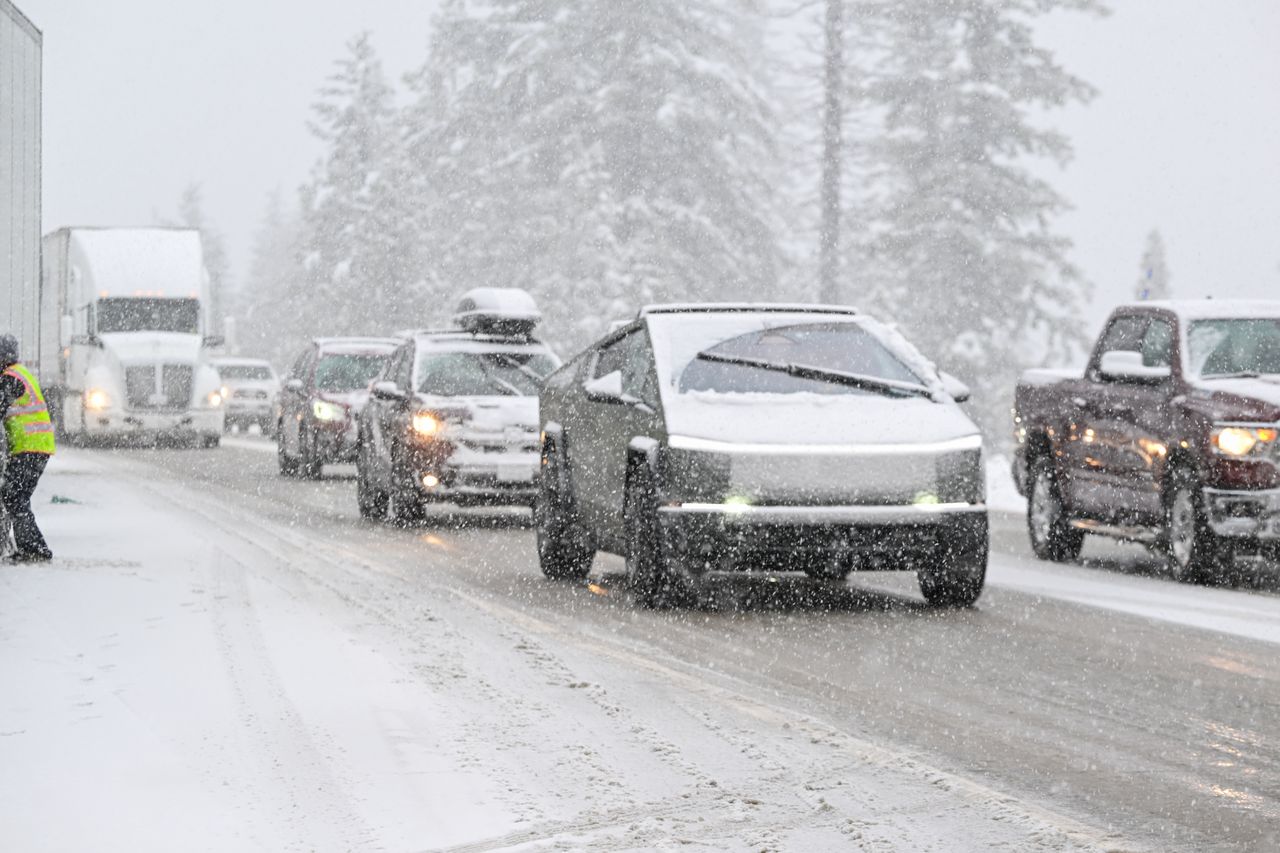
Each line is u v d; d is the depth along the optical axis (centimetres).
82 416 6531
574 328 9006
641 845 923
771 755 1152
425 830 944
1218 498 2166
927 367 2042
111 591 2000
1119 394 2420
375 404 3278
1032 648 1648
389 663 1508
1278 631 1772
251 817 965
